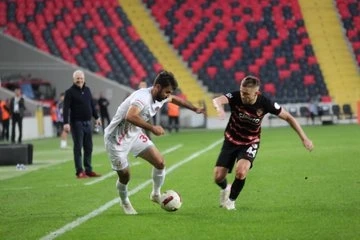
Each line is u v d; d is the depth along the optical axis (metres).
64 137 57.81
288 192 27.33
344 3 98.25
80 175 35.94
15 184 34.28
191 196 27.39
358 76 91.88
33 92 80.19
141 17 95.19
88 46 87.56
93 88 82.88
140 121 21.38
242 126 23.03
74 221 22.39
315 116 81.81
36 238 19.80
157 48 92.00
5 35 83.62
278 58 91.38
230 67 90.19
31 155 45.47
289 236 18.75
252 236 18.92
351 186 28.38
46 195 29.50
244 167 22.81
